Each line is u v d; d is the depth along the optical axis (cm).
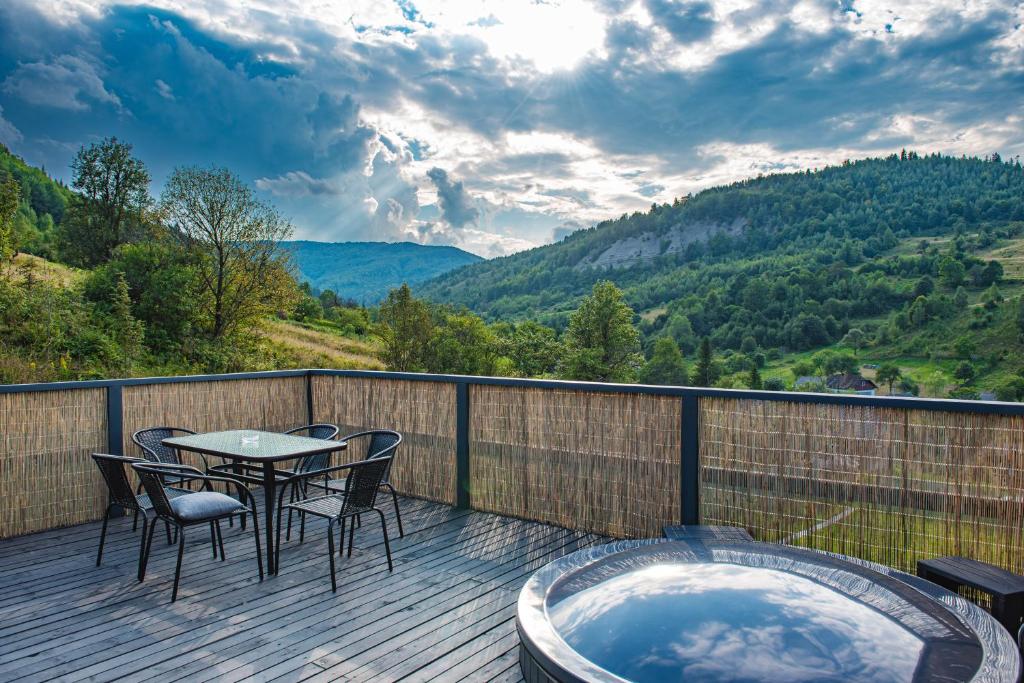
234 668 263
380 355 3450
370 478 352
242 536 428
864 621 217
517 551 402
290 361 2744
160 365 2002
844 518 352
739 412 379
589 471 435
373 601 329
